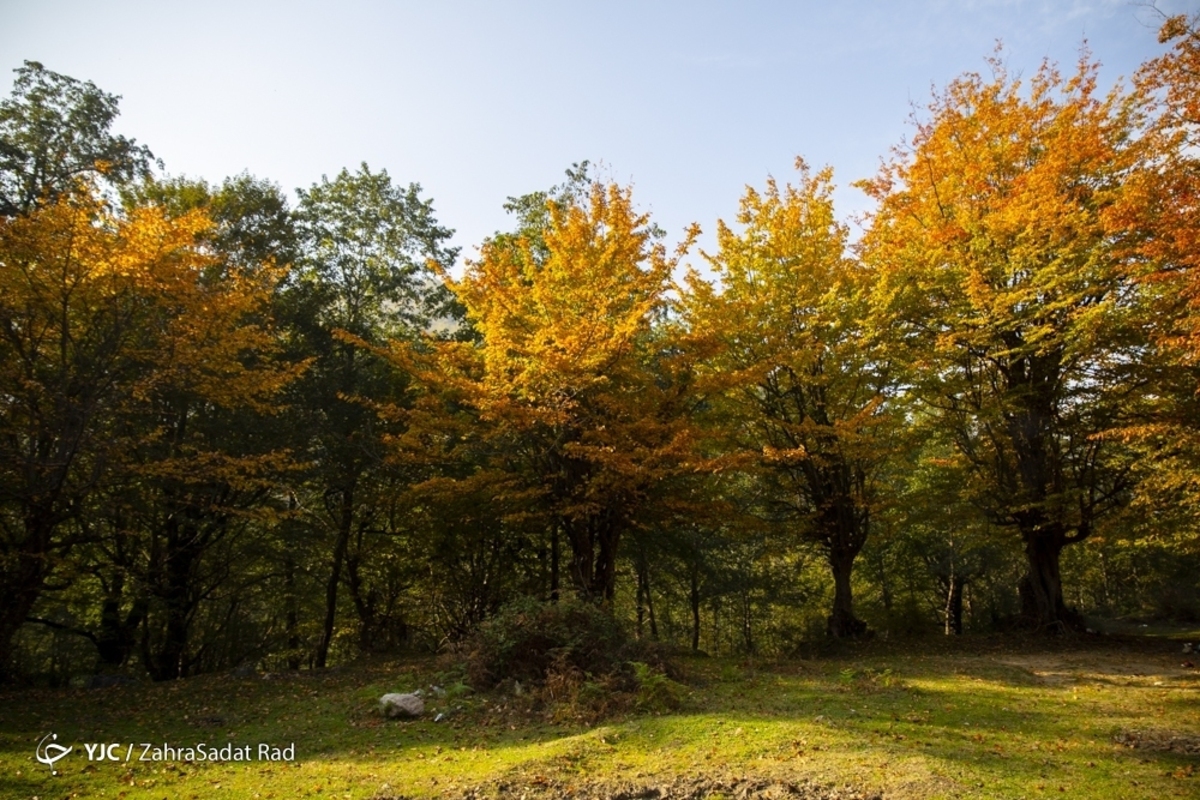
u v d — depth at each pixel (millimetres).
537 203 19547
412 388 15672
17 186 14156
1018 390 14047
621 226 13672
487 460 16359
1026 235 13125
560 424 12641
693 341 13453
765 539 19281
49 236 10430
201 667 18766
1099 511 15367
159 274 11156
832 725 7426
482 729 7875
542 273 13781
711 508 14461
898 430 15930
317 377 17156
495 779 5973
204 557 16406
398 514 17562
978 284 13250
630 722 7691
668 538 17672
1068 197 13820
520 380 12188
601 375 12734
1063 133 13781
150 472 11539
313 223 19312
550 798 5664
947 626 26453
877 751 6457
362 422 17203
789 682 10422
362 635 18266
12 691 10859
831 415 16125
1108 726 7543
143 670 16578
